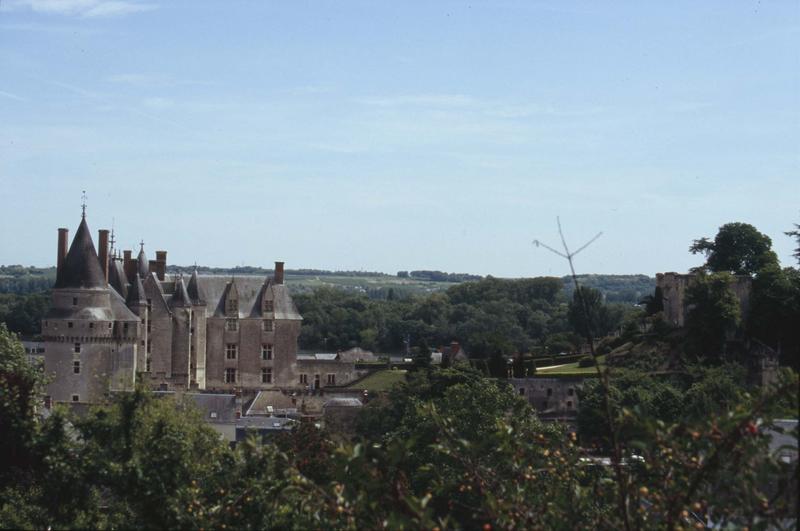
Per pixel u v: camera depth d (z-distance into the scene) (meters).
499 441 44.44
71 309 162.88
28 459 82.69
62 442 60.31
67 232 168.62
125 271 190.38
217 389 199.38
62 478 59.19
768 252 179.38
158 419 62.47
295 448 74.81
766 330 158.88
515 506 39.28
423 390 136.38
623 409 37.97
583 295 36.97
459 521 66.31
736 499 36.59
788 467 35.53
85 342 162.62
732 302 158.12
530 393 166.75
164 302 185.50
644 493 37.41
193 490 53.72
